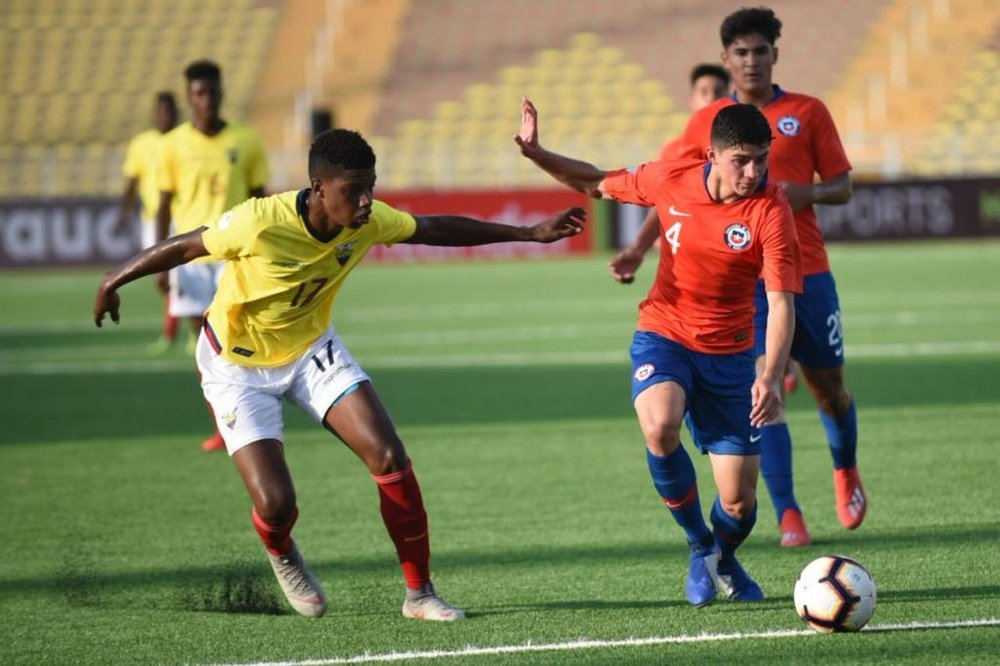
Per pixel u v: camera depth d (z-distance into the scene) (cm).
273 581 2078
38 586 2080
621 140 11575
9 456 3222
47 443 3394
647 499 2627
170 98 4488
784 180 2342
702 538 1856
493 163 11325
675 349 1867
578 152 10969
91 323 6366
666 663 1596
